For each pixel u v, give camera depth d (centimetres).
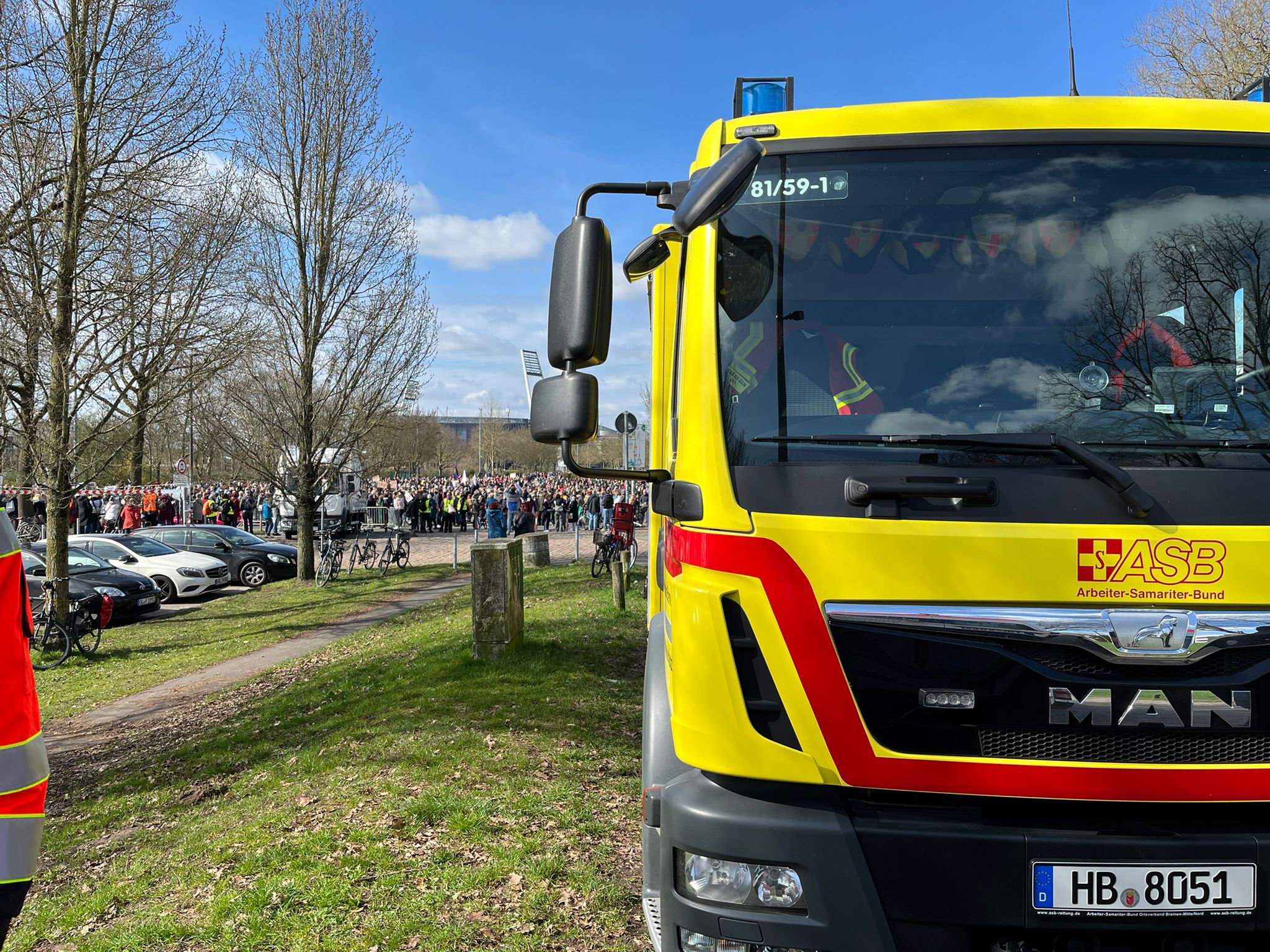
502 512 3212
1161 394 260
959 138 287
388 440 2552
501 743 636
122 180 1204
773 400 265
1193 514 237
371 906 406
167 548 2098
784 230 282
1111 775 227
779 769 238
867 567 237
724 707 244
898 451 253
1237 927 222
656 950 268
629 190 307
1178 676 227
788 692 239
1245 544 231
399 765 604
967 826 228
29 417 1248
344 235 2023
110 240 1213
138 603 1714
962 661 232
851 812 235
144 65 1210
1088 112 288
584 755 615
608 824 496
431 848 462
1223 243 273
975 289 274
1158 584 230
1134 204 277
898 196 282
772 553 243
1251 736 228
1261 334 264
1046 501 238
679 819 243
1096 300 270
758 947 235
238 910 411
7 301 1155
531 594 1586
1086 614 228
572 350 269
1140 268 272
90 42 1202
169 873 489
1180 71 2323
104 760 828
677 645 258
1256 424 255
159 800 670
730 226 282
